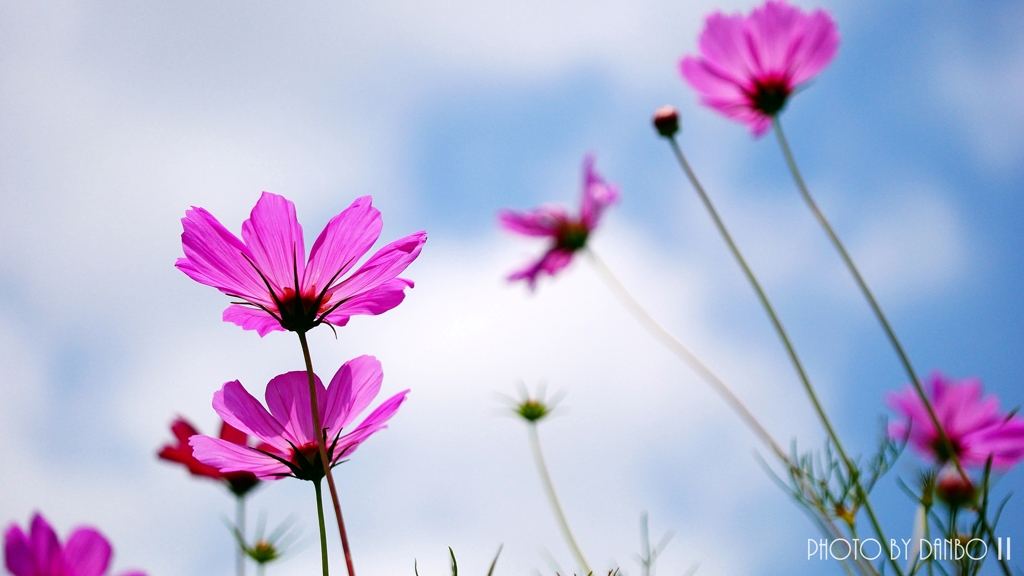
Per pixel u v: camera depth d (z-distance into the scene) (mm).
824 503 1004
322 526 676
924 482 1002
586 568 960
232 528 1046
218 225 888
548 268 1271
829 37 1081
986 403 1046
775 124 1032
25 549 816
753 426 1017
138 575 876
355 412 884
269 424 874
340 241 917
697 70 1098
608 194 1260
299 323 887
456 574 741
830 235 1002
